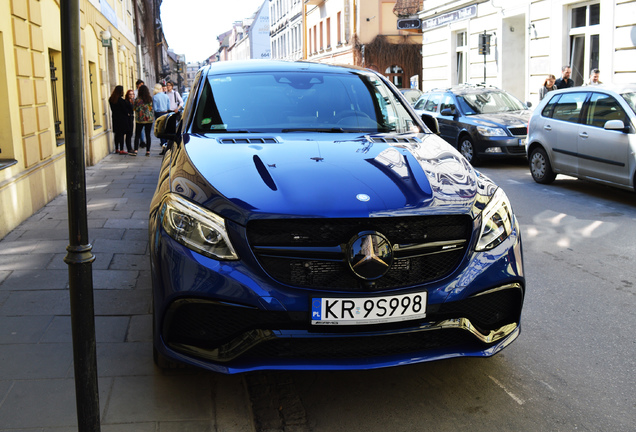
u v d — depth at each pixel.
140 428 2.70
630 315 4.29
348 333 2.75
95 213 7.23
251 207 2.75
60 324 3.80
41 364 3.26
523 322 4.17
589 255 5.79
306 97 4.33
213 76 4.52
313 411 3.01
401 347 2.85
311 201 2.79
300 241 2.73
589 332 3.99
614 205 8.10
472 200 2.99
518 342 3.83
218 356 2.76
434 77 26.25
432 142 3.81
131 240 5.94
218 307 2.73
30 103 7.52
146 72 43.94
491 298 2.99
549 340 3.86
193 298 2.73
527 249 6.02
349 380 3.33
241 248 2.73
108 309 4.09
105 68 16.36
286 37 63.47
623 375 3.38
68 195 2.09
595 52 16.02
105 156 14.64
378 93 4.55
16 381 3.07
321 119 4.15
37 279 4.64
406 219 2.81
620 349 3.72
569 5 16.88
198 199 2.90
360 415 2.97
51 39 9.06
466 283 2.85
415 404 3.07
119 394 2.98
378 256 2.70
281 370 2.72
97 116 14.71
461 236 2.91
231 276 2.70
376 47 36.66
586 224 7.04
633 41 14.41
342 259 2.73
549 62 17.69
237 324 2.72
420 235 2.83
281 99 4.28
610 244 6.17
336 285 2.74
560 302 4.55
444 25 24.84
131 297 4.33
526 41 18.81
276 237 2.74
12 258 5.23
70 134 2.06
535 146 10.06
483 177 3.39
